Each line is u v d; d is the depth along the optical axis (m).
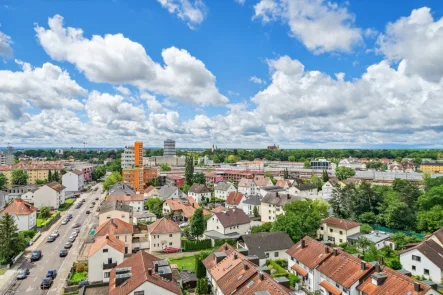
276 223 84.00
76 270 64.88
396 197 110.50
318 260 56.22
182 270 65.12
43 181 189.00
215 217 94.81
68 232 95.62
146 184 193.25
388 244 79.62
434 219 91.50
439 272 58.66
